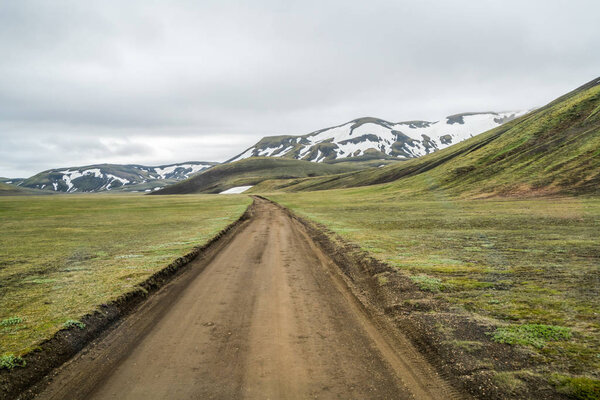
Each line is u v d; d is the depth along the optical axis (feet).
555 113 315.37
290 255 65.77
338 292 41.27
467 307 33.86
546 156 252.83
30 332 28.73
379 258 55.67
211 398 20.40
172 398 20.48
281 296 39.88
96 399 20.68
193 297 40.14
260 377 22.62
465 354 24.75
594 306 33.40
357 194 341.21
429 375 22.95
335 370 23.49
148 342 28.30
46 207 269.03
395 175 497.05
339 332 29.71
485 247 67.26
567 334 27.04
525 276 44.88
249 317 33.37
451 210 162.71
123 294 38.70
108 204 311.47
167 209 234.79
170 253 64.80
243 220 145.79
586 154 224.94
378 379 22.44
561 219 108.88
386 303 36.58
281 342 27.76
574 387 20.21
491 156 304.71
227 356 25.54
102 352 26.91
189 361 24.93
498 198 204.44
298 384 21.77
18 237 98.58
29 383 22.59
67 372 24.07
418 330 29.25
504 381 21.36
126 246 77.92
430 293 38.40
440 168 348.38
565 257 56.24
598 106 283.79
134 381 22.48
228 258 63.41
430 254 60.29
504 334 27.35
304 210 195.72
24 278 49.42
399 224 112.88
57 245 81.97
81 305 35.32
